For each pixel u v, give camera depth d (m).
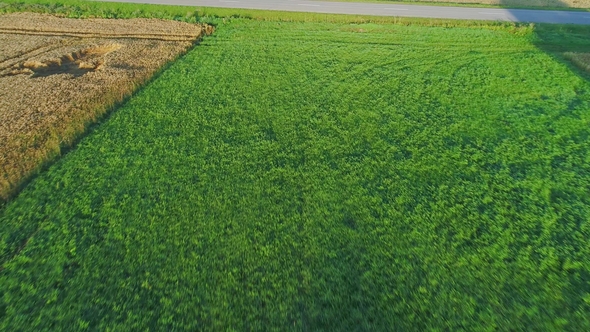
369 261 10.55
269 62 22.11
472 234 11.42
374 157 14.69
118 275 10.05
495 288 9.84
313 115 17.30
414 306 9.39
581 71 21.56
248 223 11.70
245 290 9.73
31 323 8.83
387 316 9.16
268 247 10.91
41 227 11.38
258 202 12.49
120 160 14.19
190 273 10.14
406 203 12.53
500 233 11.43
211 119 16.78
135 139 15.37
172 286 9.80
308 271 10.24
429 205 12.46
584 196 12.86
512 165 14.35
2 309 9.10
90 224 11.54
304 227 11.58
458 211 12.23
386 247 10.98
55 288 9.66
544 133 16.20
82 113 16.64
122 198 12.52
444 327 8.93
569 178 13.66
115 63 21.50
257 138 15.61
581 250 10.87
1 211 11.84
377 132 16.19
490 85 20.06
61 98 17.88
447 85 20.05
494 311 9.27
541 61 22.64
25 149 14.48
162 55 22.66
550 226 11.68
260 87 19.47
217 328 8.87
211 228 11.49
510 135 16.09
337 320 9.05
